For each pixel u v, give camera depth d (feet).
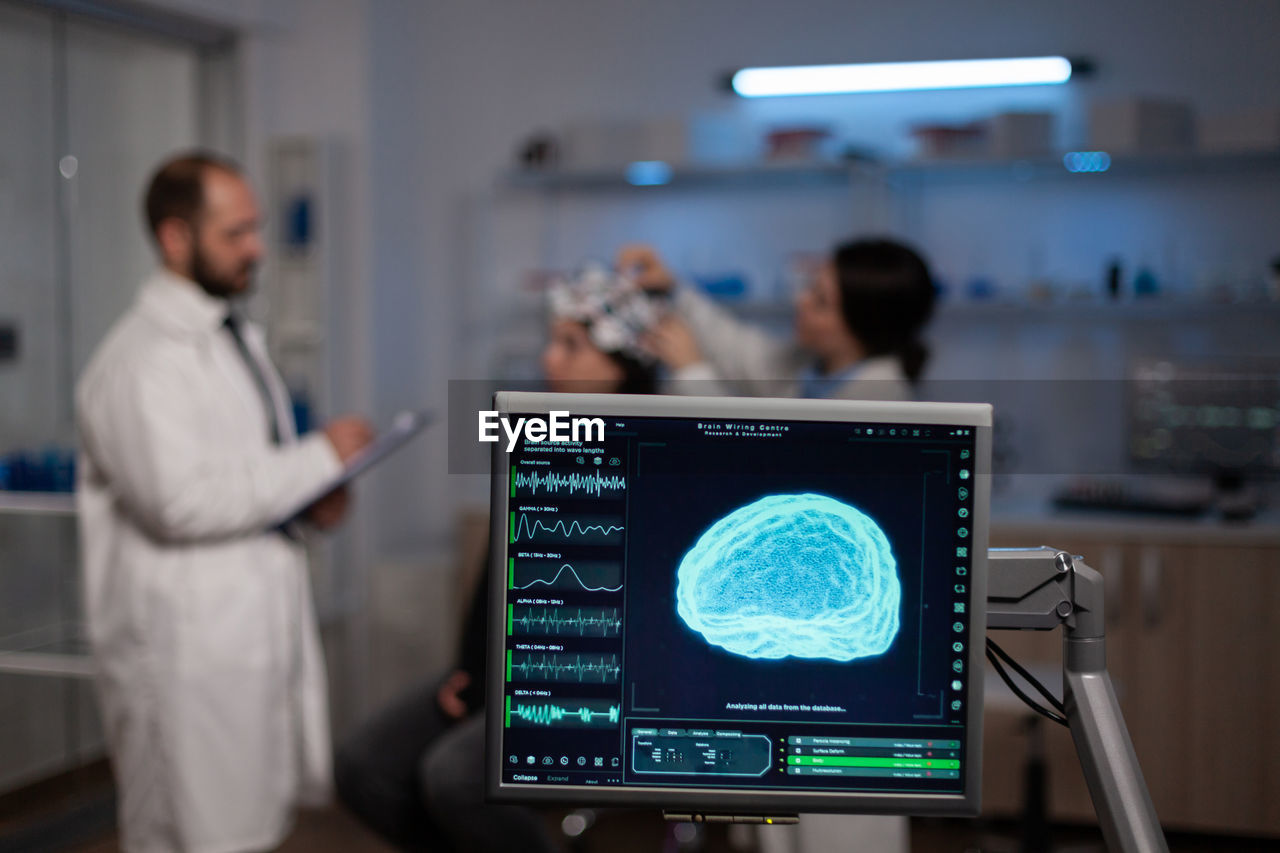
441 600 12.85
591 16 13.96
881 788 3.43
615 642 3.43
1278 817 10.18
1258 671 10.25
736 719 3.43
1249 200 11.98
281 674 7.88
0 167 11.23
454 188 14.40
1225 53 12.13
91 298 12.12
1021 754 10.62
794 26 13.37
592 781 3.43
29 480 10.91
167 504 7.13
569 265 14.08
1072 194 12.48
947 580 3.42
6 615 11.18
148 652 7.42
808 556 3.43
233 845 7.55
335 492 8.05
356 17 13.25
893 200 12.93
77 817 10.81
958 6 12.87
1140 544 10.50
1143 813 3.33
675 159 12.74
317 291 13.19
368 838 10.50
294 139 13.10
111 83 12.28
